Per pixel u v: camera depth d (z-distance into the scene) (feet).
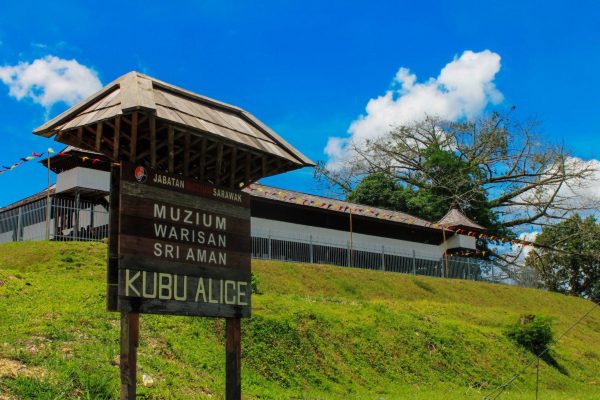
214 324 60.23
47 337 45.80
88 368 40.98
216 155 35.73
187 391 44.09
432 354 72.84
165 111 32.17
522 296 123.44
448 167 173.78
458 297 110.32
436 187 170.50
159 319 56.65
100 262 74.38
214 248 34.88
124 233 31.14
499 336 85.35
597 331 118.42
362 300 93.25
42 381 36.99
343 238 119.75
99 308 55.83
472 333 82.74
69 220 95.09
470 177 172.96
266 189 113.09
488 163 180.14
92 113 32.12
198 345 54.75
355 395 56.95
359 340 68.74
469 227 138.51
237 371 35.35
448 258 130.11
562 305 126.52
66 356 42.55
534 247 173.99
